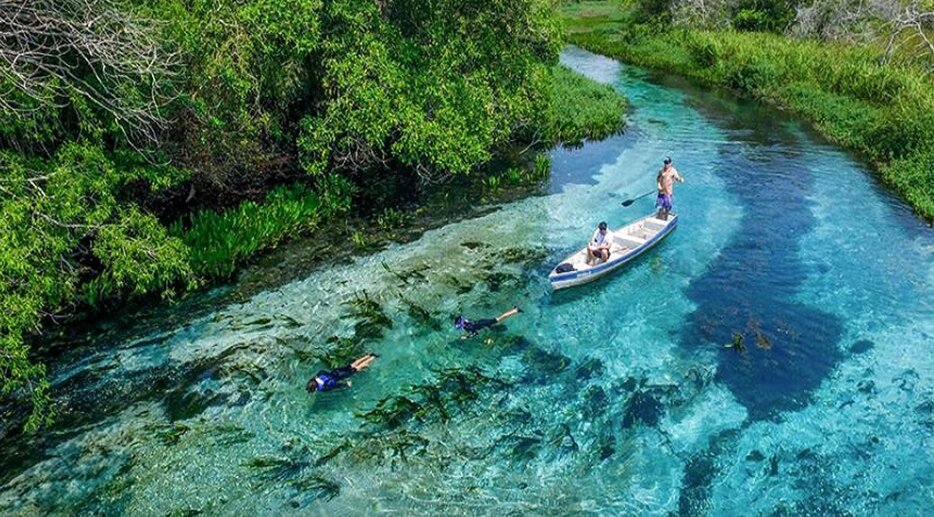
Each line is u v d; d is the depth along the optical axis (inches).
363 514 426.3
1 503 429.1
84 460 463.8
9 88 507.8
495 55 877.2
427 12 829.8
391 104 760.3
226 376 545.6
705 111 1320.1
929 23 1461.6
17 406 511.2
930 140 965.8
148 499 435.5
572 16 2476.6
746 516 427.2
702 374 556.1
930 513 425.7
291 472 456.8
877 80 1229.7
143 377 544.1
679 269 718.5
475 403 522.6
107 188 561.0
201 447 476.4
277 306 639.1
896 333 603.2
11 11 507.8
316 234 778.2
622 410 517.0
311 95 847.7
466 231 796.6
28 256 490.9
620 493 445.1
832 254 742.5
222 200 802.2
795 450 478.3
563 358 577.6
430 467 463.5
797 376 552.7
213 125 696.4
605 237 693.9
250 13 684.1
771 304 652.1
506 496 441.7
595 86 1365.7
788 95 1344.7
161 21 600.1
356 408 517.0
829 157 1047.0
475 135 826.8
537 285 685.9
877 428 496.1
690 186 935.0
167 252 580.1
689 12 1935.3
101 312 623.8
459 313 637.3
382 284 678.5
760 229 804.0
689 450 479.5
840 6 1601.9
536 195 903.1
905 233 787.4
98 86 575.8
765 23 1802.4
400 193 891.4
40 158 543.8
